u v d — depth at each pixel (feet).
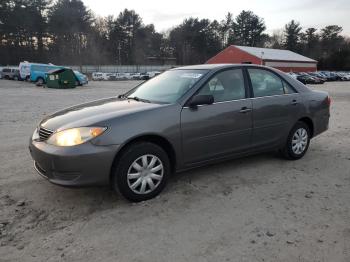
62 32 272.92
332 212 12.47
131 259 9.59
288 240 10.60
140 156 12.80
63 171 11.91
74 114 13.51
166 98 14.58
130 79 193.36
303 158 19.10
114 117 12.54
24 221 11.67
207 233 10.97
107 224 11.47
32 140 13.42
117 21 317.63
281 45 349.82
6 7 244.63
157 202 13.14
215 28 343.26
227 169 16.97
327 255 9.85
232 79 15.85
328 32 342.85
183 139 13.80
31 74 120.26
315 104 18.97
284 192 14.23
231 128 15.24
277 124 17.16
